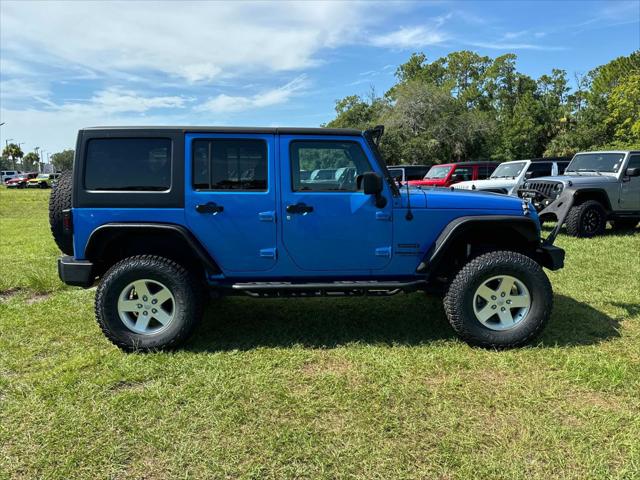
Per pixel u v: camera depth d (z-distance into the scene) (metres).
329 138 3.59
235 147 3.55
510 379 3.06
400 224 3.64
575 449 2.32
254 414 2.67
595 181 8.66
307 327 4.07
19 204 21.41
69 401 2.81
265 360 3.39
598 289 5.07
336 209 3.59
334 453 2.31
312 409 2.71
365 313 4.44
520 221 3.62
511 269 3.51
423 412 2.68
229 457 2.29
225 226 3.54
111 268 3.53
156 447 2.37
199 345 3.67
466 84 56.78
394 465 2.22
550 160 11.41
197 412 2.69
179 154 3.50
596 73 49.06
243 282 3.69
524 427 2.51
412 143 36.22
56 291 5.25
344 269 3.69
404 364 3.29
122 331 3.51
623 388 2.91
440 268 3.86
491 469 2.18
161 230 3.50
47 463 2.25
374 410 2.70
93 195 3.47
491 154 41.19
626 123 26.83
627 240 8.23
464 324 3.52
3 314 4.41
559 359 3.34
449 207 3.67
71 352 3.56
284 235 3.58
